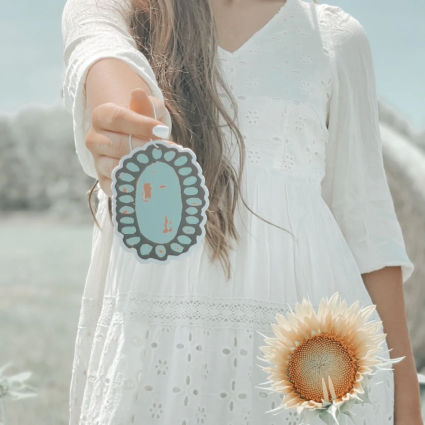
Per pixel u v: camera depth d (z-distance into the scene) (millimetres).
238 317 1106
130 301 1115
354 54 1348
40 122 22953
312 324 824
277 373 820
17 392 1604
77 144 975
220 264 1125
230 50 1263
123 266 1158
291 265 1162
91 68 927
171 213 826
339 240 1256
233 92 1221
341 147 1339
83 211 22391
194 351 1084
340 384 797
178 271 1124
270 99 1219
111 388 1075
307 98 1252
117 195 819
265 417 1093
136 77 916
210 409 1070
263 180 1193
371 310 836
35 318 6191
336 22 1362
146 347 1095
